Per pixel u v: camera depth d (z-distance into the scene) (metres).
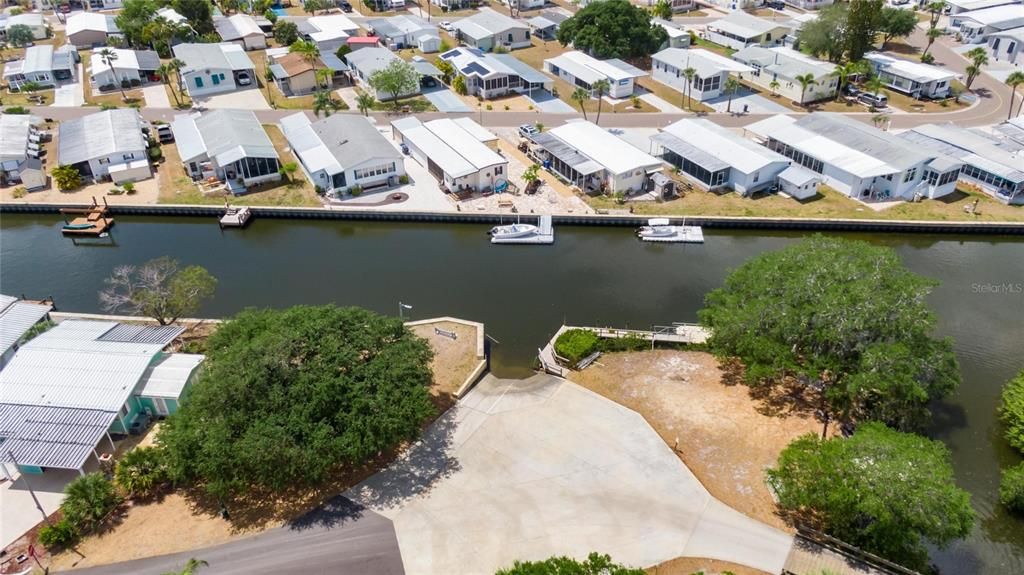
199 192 101.62
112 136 110.12
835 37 140.62
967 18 166.75
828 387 59.56
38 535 49.62
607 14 146.25
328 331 55.78
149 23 164.50
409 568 47.22
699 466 55.22
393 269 85.56
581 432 58.78
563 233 93.00
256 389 51.12
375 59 143.12
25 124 115.56
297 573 46.78
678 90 137.62
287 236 93.94
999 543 50.38
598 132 107.31
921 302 60.25
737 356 65.12
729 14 176.25
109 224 95.44
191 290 71.25
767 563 47.16
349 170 98.56
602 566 40.03
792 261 64.00
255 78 144.50
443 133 109.88
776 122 111.06
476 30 162.75
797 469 48.56
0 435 54.06
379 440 50.47
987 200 96.50
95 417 55.53
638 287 81.00
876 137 101.94
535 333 72.94
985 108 126.00
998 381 65.44
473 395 63.34
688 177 103.62
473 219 94.69
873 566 46.06
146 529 50.03
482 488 53.41
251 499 52.47
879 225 91.12
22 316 70.81
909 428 57.19
